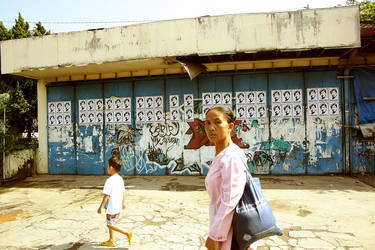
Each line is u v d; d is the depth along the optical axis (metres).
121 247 3.79
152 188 7.33
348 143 8.30
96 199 6.45
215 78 8.98
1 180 8.57
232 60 8.79
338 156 8.39
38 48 8.59
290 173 8.58
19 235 4.34
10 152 8.91
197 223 4.69
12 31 16.39
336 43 7.01
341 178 7.99
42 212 5.54
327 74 8.45
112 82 9.67
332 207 5.31
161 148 9.29
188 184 7.76
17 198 6.76
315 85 8.49
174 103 9.22
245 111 8.80
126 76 9.62
